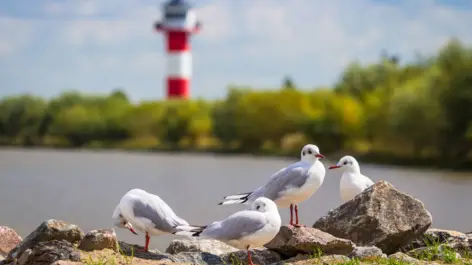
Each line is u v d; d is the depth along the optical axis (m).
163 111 168.25
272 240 17.14
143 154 151.25
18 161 124.81
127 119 181.88
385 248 17.72
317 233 16.89
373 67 151.38
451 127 86.12
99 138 188.50
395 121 90.56
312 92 138.38
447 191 59.19
